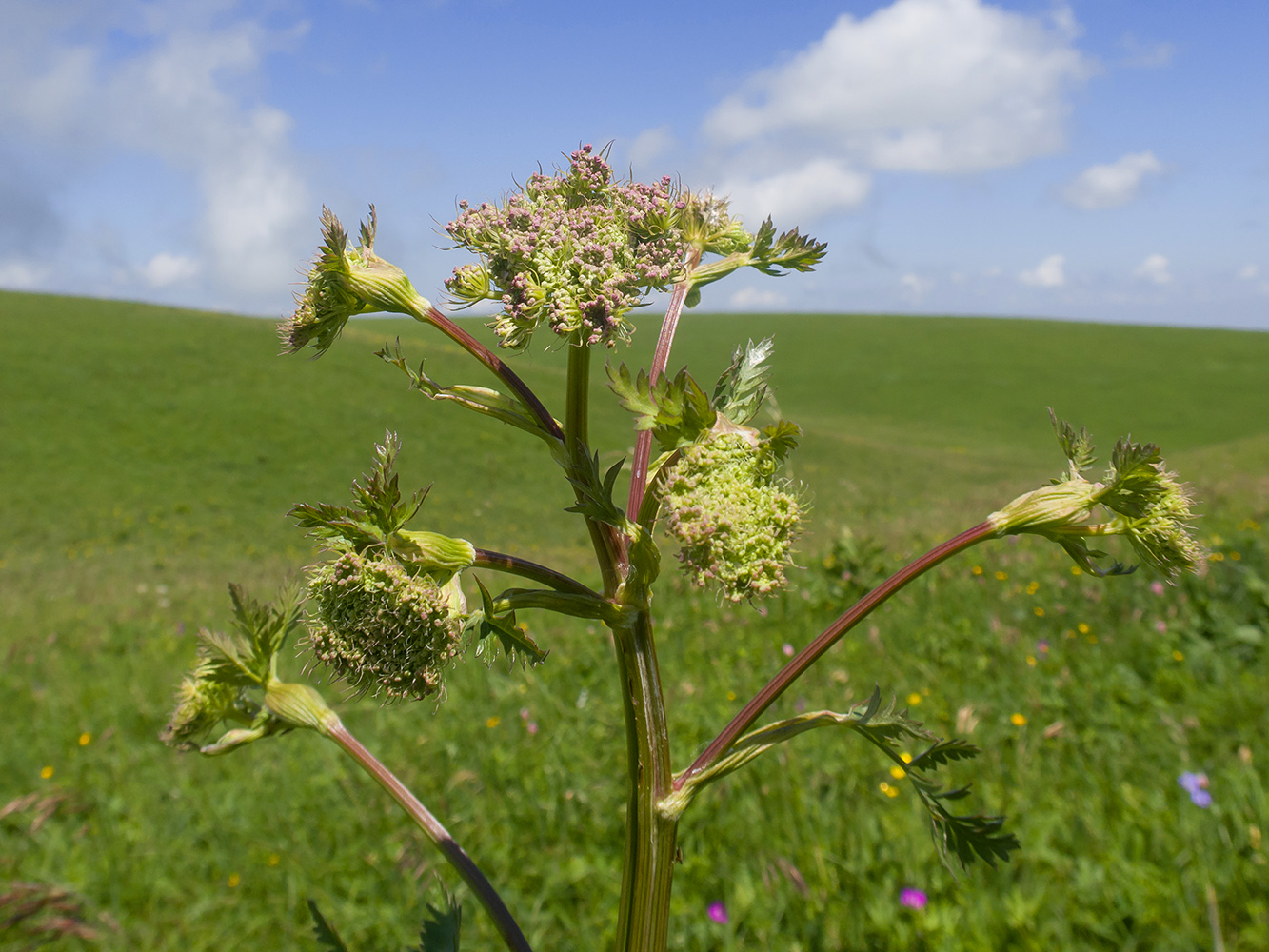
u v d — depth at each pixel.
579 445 1.51
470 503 32.03
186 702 1.88
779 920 3.74
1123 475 1.59
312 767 5.64
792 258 1.93
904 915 3.65
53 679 8.27
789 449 1.43
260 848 4.75
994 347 69.56
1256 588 6.62
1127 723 5.24
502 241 1.56
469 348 1.58
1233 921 3.41
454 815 4.89
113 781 5.66
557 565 18.91
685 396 1.42
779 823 4.42
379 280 1.59
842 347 70.50
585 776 5.17
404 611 1.46
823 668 6.82
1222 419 51.97
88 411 35.78
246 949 4.02
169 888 4.46
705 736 5.62
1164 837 3.93
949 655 6.82
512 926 1.62
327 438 36.75
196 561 23.47
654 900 1.56
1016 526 1.65
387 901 4.28
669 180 1.78
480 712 6.30
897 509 27.38
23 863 4.61
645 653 1.56
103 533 26.83
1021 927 3.45
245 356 43.25
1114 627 6.84
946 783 4.62
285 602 1.92
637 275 1.62
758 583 1.35
